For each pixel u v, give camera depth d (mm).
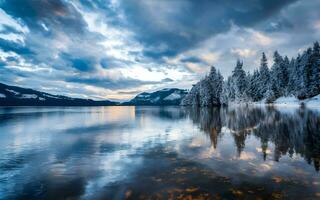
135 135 18922
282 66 75500
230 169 8578
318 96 53094
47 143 15508
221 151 11828
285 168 8555
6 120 37781
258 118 30078
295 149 11719
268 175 7773
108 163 10016
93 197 6312
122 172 8562
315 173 7918
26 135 19469
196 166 9117
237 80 86438
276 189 6527
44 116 50625
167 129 22688
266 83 79250
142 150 12734
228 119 31016
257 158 10164
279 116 30828
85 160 10648
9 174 8586
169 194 6344
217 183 7098
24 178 8094
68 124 30250
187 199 5988
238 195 6168
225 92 94875
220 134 17891
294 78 65188
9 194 6656
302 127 19719
